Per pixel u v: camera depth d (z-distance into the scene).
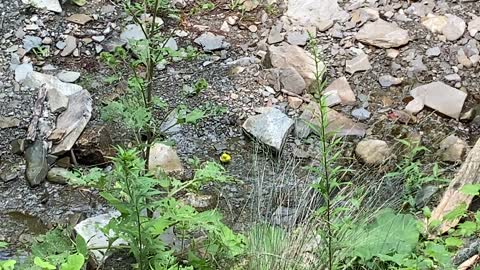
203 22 4.29
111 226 2.40
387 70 4.04
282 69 3.98
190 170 3.49
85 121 3.62
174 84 3.93
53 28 4.16
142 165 2.37
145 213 2.71
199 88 2.71
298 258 2.77
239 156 3.61
